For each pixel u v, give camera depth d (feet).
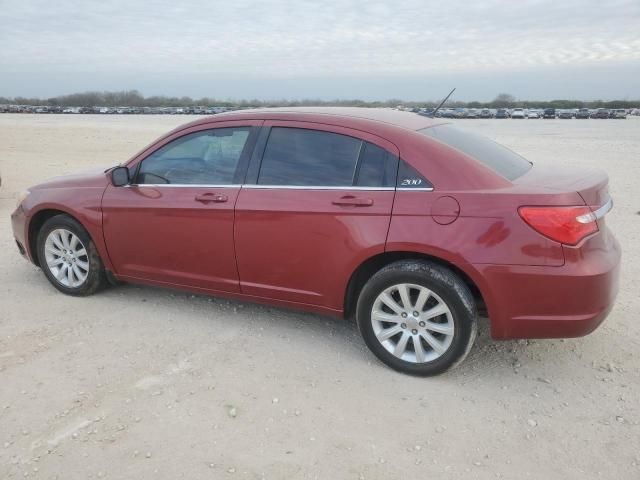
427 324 12.07
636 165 53.67
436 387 11.99
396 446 10.03
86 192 16.02
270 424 10.62
